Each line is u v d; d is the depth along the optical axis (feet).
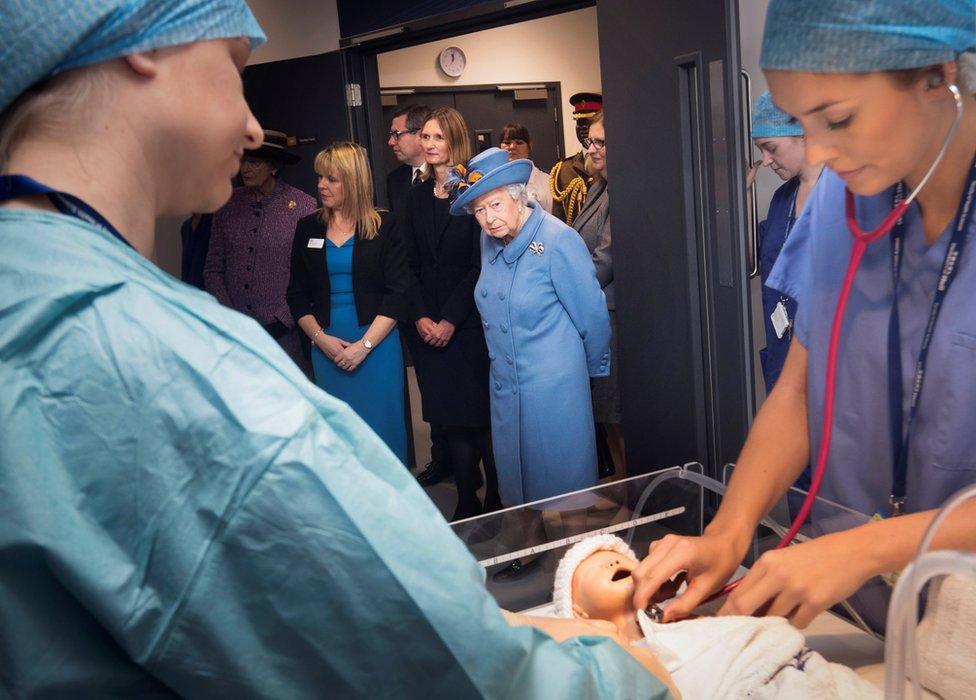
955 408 3.65
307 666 2.05
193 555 1.96
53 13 2.06
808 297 4.36
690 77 9.69
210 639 1.99
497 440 9.96
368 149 17.04
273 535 1.97
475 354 11.97
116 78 2.18
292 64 17.02
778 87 3.21
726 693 3.68
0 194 2.15
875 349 3.99
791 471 4.42
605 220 12.26
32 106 2.15
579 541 5.17
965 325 3.61
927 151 3.51
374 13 15.84
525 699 2.21
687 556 4.12
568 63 25.59
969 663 3.46
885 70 3.03
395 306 12.38
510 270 9.48
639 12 10.10
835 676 3.72
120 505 1.98
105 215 2.21
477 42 24.35
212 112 2.31
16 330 1.97
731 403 9.89
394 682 2.09
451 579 2.08
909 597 2.36
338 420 2.12
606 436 13.41
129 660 2.07
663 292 10.54
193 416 1.99
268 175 13.91
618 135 10.82
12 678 1.99
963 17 3.00
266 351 2.15
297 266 13.00
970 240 3.59
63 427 1.97
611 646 2.49
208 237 14.97
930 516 3.54
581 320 9.46
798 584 3.67
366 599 2.02
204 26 2.23
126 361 1.99
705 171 9.60
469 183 9.31
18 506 1.91
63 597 2.00
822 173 4.44
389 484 2.13
